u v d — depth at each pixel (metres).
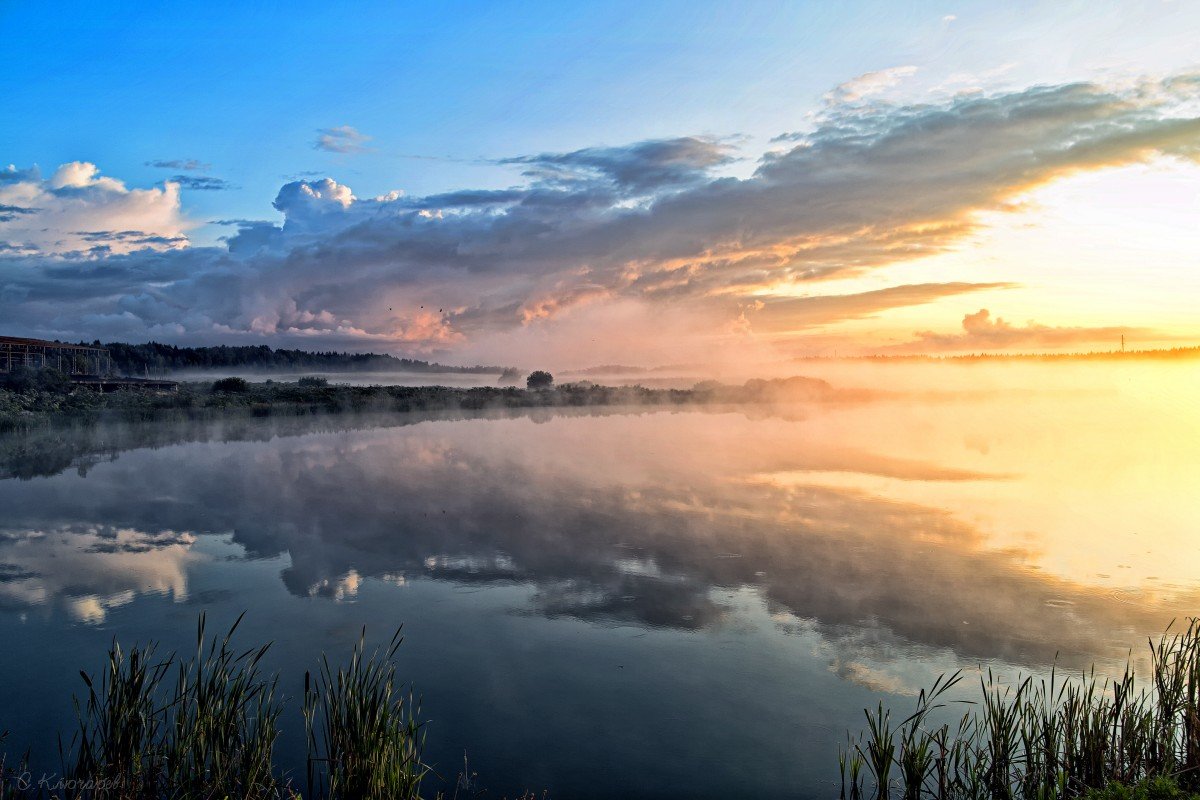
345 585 14.30
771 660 10.87
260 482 24.78
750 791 7.70
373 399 56.72
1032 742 7.29
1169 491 23.36
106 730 7.19
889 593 13.70
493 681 10.19
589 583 14.33
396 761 7.07
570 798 7.60
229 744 7.29
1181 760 7.60
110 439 36.12
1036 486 24.14
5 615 12.73
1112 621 12.30
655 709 9.47
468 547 16.83
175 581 14.59
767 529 18.44
